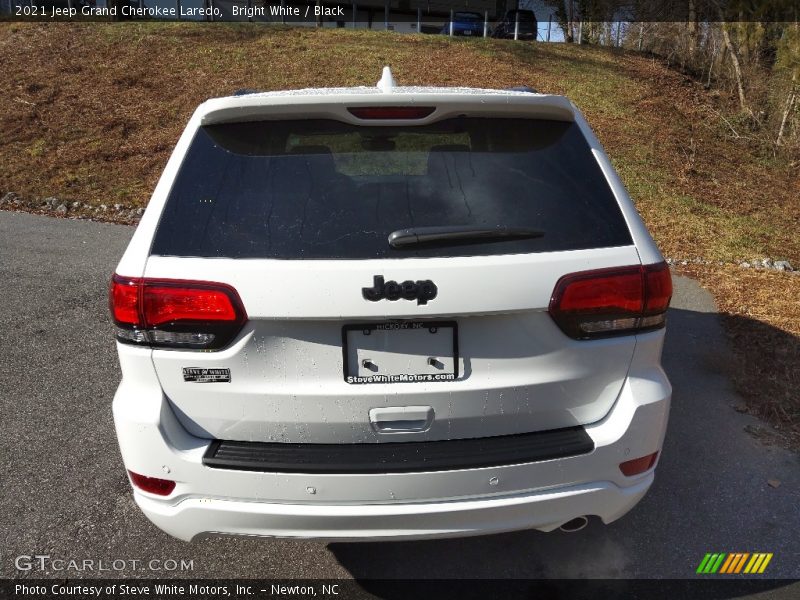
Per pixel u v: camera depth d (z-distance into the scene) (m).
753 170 11.20
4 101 12.12
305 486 2.02
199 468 2.04
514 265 2.03
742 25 13.25
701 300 5.84
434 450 2.07
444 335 2.05
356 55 15.49
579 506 2.16
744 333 5.04
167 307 2.02
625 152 11.04
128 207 8.84
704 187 10.15
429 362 2.06
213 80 13.59
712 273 6.73
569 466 2.10
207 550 2.75
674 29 17.06
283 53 15.41
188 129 2.31
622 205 2.25
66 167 9.99
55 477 3.18
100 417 3.73
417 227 2.08
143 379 2.08
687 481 3.21
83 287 5.88
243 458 2.04
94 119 11.59
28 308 5.34
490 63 15.49
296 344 2.03
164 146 10.79
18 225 7.89
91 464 3.29
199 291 2.00
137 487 2.15
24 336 4.80
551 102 2.30
